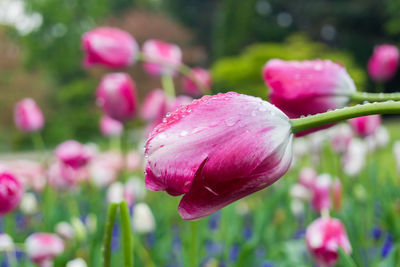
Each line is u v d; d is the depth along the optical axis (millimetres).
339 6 11734
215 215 1734
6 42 11711
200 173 597
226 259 1338
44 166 1575
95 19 15227
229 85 7070
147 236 1483
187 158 587
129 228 822
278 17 13703
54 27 14750
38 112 1602
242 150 601
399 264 1056
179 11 16047
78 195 1875
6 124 10805
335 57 7117
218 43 11984
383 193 1549
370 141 1630
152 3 18297
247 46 11656
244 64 6988
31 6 14273
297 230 1510
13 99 10938
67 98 11891
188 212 600
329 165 1442
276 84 825
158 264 1365
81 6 15008
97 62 1302
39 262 1135
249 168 604
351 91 824
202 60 14375
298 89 822
